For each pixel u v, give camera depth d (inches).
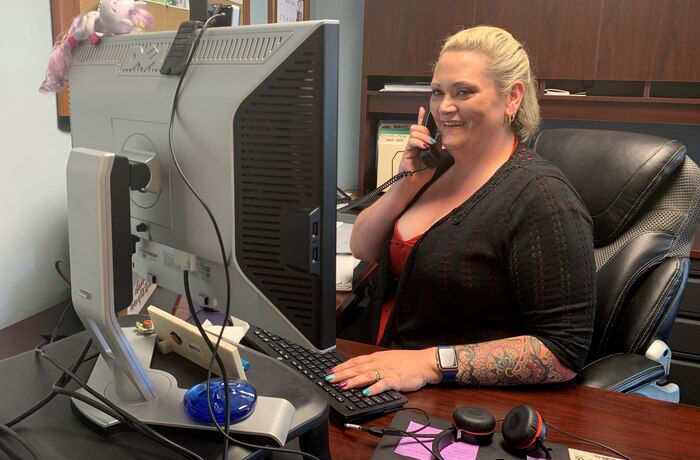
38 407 28.5
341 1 113.0
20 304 57.7
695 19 82.3
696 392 79.2
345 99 116.0
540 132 66.2
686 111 85.7
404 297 55.1
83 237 26.3
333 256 28.3
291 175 27.3
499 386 42.5
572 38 87.8
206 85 28.8
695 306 77.6
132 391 29.0
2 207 54.8
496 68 50.0
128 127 33.6
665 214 56.4
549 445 33.6
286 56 26.1
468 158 54.2
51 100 58.5
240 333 45.8
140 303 48.8
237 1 86.6
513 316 51.0
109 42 35.6
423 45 94.7
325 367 41.9
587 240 47.2
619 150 58.3
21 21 54.1
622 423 37.3
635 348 54.2
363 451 33.6
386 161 101.8
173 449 25.6
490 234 49.3
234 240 29.1
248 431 26.4
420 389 41.5
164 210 32.2
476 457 32.3
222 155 28.5
